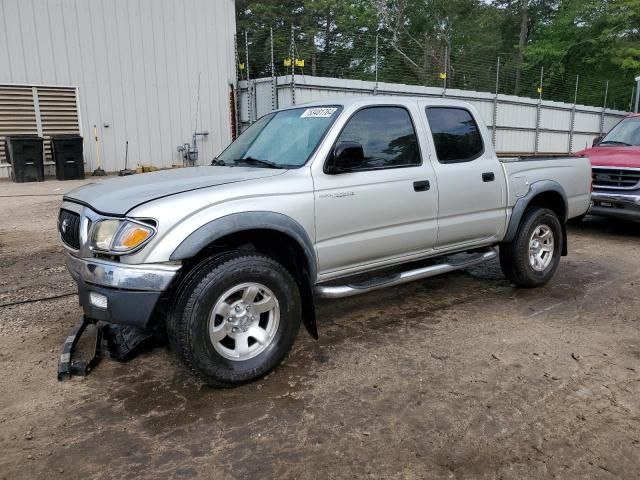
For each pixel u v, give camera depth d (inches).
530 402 126.3
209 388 134.3
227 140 697.6
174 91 650.2
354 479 99.5
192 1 649.0
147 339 151.5
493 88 947.3
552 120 912.9
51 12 564.1
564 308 192.5
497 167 195.0
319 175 148.1
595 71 1371.8
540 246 213.8
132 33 613.9
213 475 100.7
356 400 127.6
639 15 1249.4
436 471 101.7
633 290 213.9
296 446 109.7
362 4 1445.6
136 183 143.9
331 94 637.3
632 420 118.6
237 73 701.3
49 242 290.2
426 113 179.0
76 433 114.8
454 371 142.4
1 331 169.6
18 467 103.5
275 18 1360.7
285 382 136.9
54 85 575.8
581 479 99.3
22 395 130.8
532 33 1668.3
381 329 172.6
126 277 120.3
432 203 173.3
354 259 158.4
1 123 554.6
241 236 138.6
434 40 1477.6
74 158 563.2
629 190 304.8
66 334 167.6
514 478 99.7
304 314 149.9
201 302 124.7
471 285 221.5
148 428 116.6
